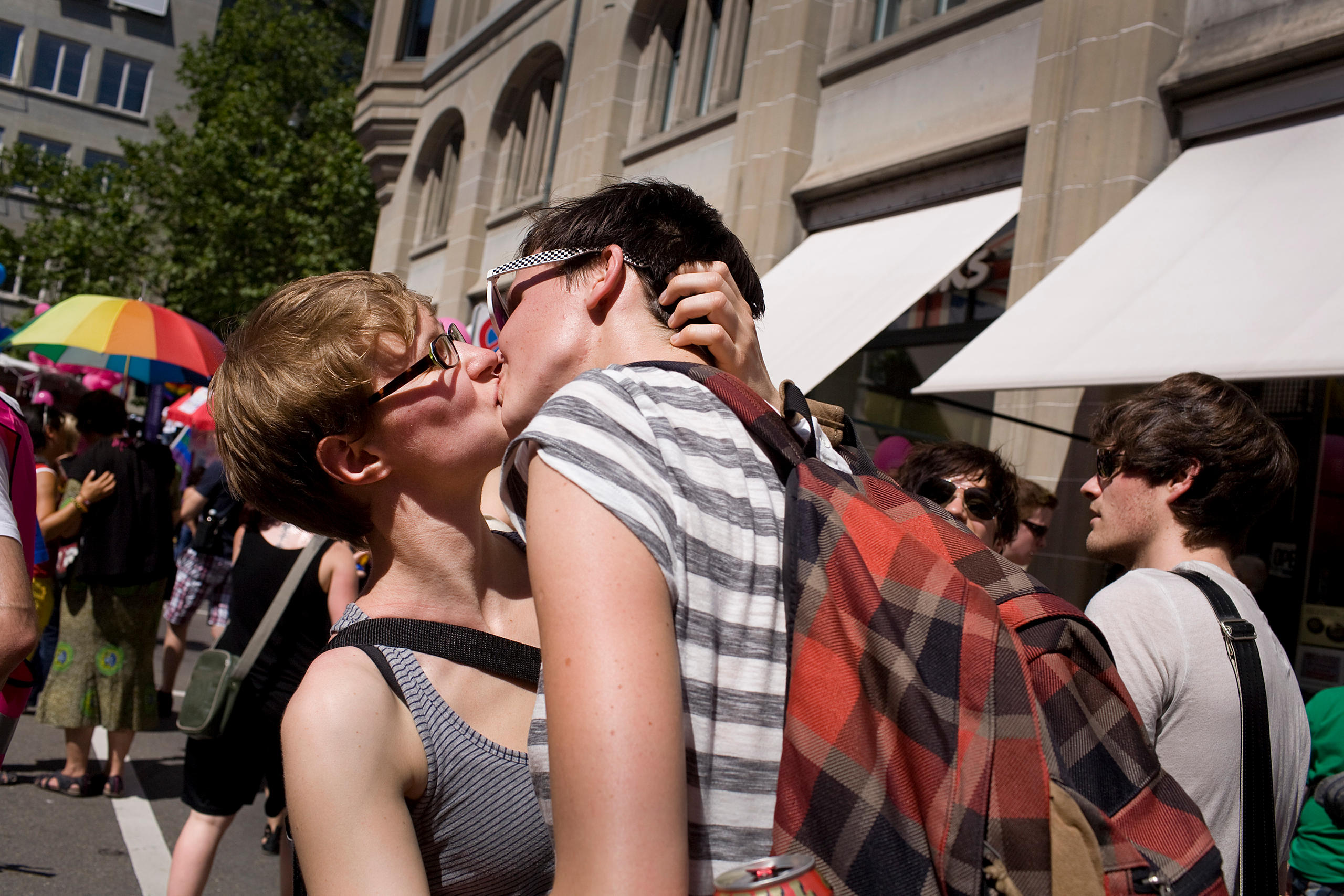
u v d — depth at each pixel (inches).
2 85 1283.2
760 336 240.8
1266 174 165.8
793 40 300.0
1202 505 68.7
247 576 111.9
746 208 304.7
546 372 42.6
